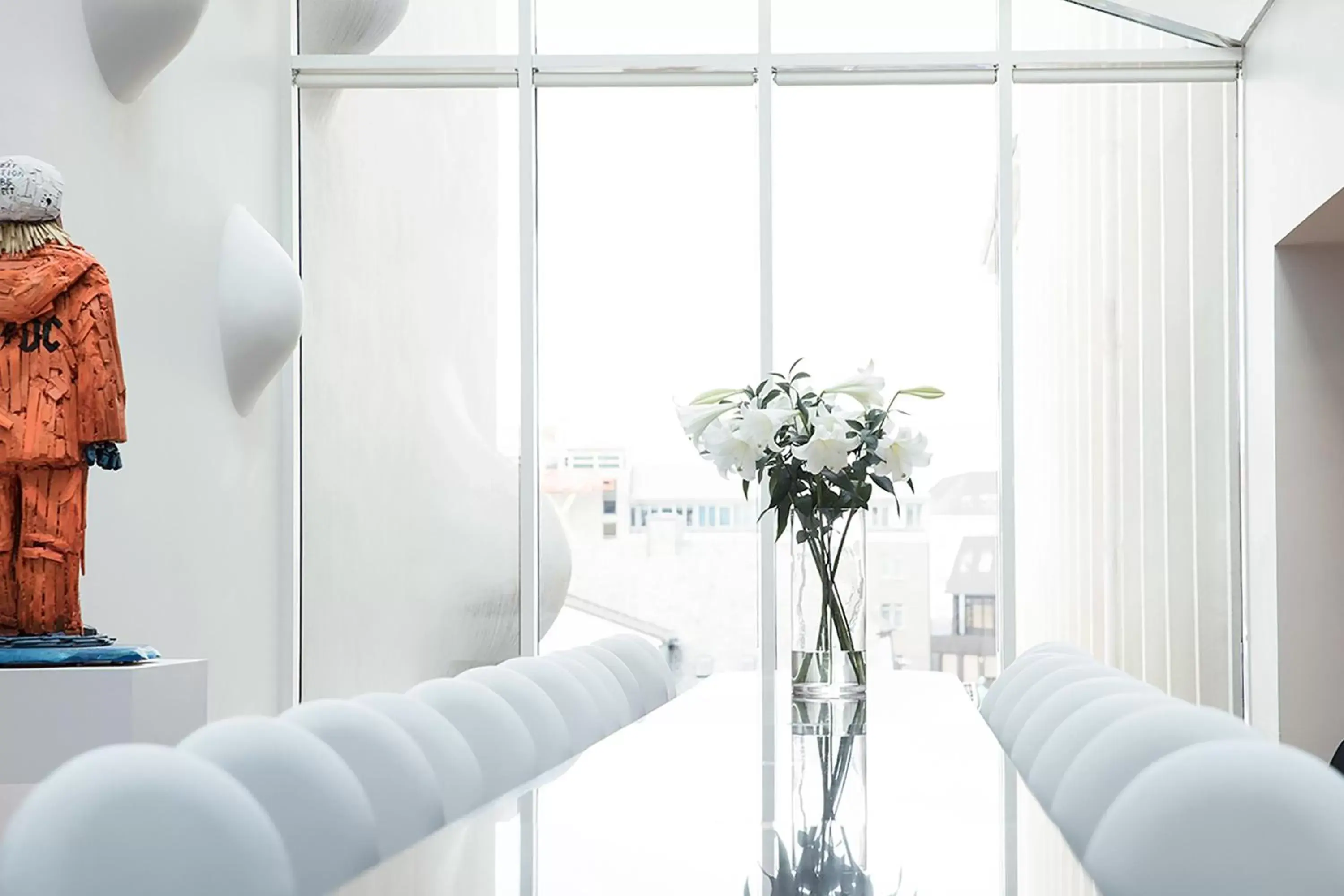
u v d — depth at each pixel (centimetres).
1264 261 438
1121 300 479
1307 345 422
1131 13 475
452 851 116
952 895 98
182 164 402
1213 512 473
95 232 349
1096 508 476
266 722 125
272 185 479
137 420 372
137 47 348
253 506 457
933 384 484
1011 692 231
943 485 484
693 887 102
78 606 277
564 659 231
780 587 483
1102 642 473
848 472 264
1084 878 104
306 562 493
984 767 169
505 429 493
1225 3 438
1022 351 479
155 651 280
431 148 496
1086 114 483
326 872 121
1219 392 474
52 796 87
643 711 271
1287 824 99
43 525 270
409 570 493
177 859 89
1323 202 363
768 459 267
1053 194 482
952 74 484
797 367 489
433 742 157
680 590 493
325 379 495
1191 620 471
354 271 497
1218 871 99
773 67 487
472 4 495
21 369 266
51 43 329
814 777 161
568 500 496
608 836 123
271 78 478
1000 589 477
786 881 103
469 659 491
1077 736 154
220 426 429
